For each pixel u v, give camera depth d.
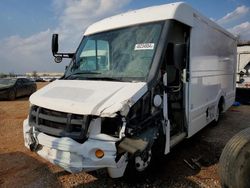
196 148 5.34
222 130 6.82
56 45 5.21
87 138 3.12
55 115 3.39
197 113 5.30
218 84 6.82
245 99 11.94
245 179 2.84
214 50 6.27
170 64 4.23
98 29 4.84
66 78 4.51
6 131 7.07
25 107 11.58
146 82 3.59
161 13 4.21
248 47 11.82
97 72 4.27
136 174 3.65
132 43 4.20
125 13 4.83
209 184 3.76
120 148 3.06
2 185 3.87
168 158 4.78
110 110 3.01
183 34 4.73
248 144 2.92
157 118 3.80
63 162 3.19
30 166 4.55
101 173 3.24
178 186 3.71
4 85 14.66
